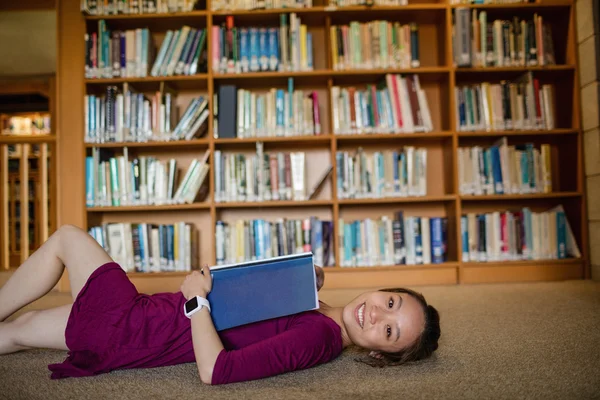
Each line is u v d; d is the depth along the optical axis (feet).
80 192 11.30
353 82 11.68
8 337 4.81
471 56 10.98
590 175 10.85
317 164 11.78
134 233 10.59
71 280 4.62
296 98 10.94
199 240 11.68
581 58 11.11
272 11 10.84
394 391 3.87
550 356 4.88
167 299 4.61
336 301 8.64
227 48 10.88
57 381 4.20
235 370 3.84
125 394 3.84
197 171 10.78
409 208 11.85
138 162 10.75
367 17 11.44
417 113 10.90
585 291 9.07
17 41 17.54
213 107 10.88
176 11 10.84
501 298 8.58
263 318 4.23
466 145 11.90
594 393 3.79
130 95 10.82
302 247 10.75
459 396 3.75
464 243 10.87
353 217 11.82
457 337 5.78
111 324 4.35
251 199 10.80
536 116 11.07
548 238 10.93
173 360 4.45
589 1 10.78
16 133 22.63
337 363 4.74
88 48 10.87
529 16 11.73
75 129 11.35
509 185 10.93
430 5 11.02
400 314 4.37
